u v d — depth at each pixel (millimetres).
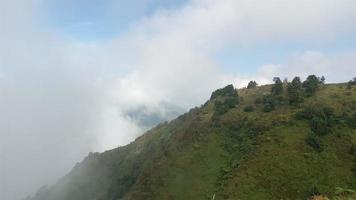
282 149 114375
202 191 112688
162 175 124875
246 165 113000
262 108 143000
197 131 139750
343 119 126562
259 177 107062
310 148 112750
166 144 150250
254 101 151125
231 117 141125
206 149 129250
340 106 134625
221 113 146375
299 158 109688
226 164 120438
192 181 118250
